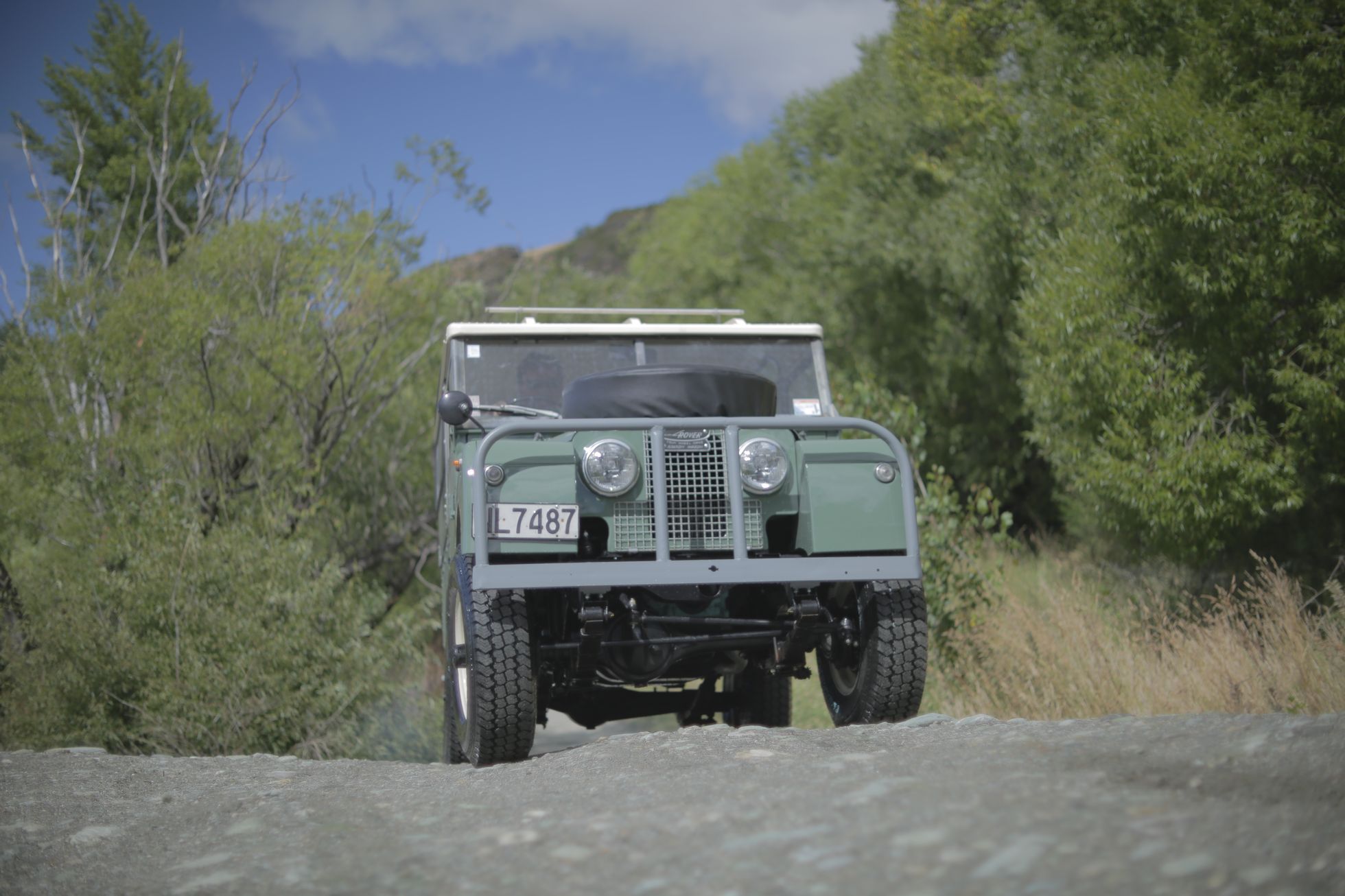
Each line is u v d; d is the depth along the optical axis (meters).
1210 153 9.52
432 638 17.80
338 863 3.10
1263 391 10.82
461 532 5.16
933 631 9.45
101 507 14.05
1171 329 10.50
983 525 10.66
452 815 3.50
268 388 15.75
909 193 19.66
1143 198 9.80
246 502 15.39
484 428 5.85
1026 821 2.75
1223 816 2.68
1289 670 6.76
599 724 6.51
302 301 16.56
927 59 16.12
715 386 5.12
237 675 11.52
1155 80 10.88
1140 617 10.20
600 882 2.71
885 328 21.25
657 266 30.83
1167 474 9.81
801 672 5.52
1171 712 6.89
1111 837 2.60
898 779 3.24
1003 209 15.02
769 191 25.92
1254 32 10.25
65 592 12.11
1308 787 2.87
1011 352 17.92
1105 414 10.82
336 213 17.75
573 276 27.97
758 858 2.72
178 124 21.66
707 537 4.99
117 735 11.75
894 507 4.97
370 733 12.76
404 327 18.61
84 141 21.05
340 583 13.73
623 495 4.94
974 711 8.45
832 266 21.64
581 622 4.84
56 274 16.19
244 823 3.71
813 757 3.88
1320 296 10.02
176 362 15.74
